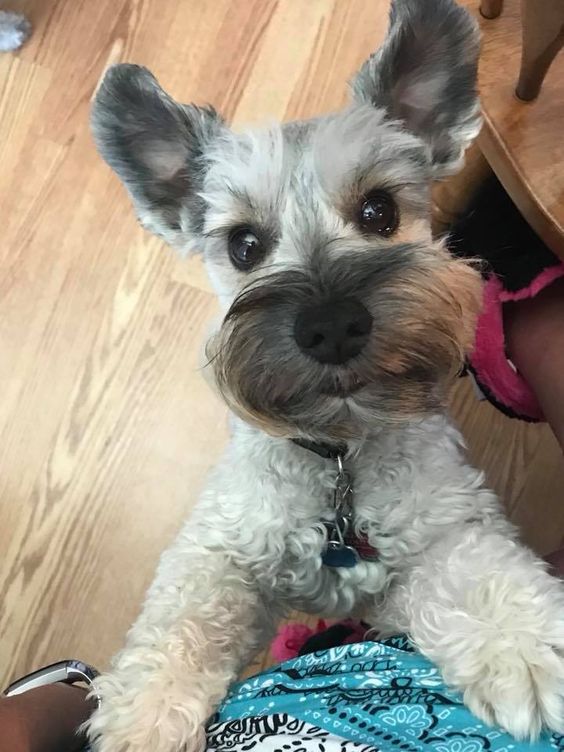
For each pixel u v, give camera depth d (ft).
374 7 1.69
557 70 1.07
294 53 1.68
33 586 1.50
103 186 1.65
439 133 1.04
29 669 1.45
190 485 1.53
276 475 1.01
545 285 1.23
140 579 1.49
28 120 1.69
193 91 1.67
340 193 0.97
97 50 1.71
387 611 1.00
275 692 0.82
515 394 1.30
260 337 0.85
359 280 0.85
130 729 0.84
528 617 0.81
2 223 1.64
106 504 1.53
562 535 1.41
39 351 1.59
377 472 1.00
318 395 0.88
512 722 0.73
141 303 1.60
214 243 1.04
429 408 0.92
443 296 0.89
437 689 0.78
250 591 1.02
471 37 0.96
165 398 1.56
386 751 0.68
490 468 1.45
